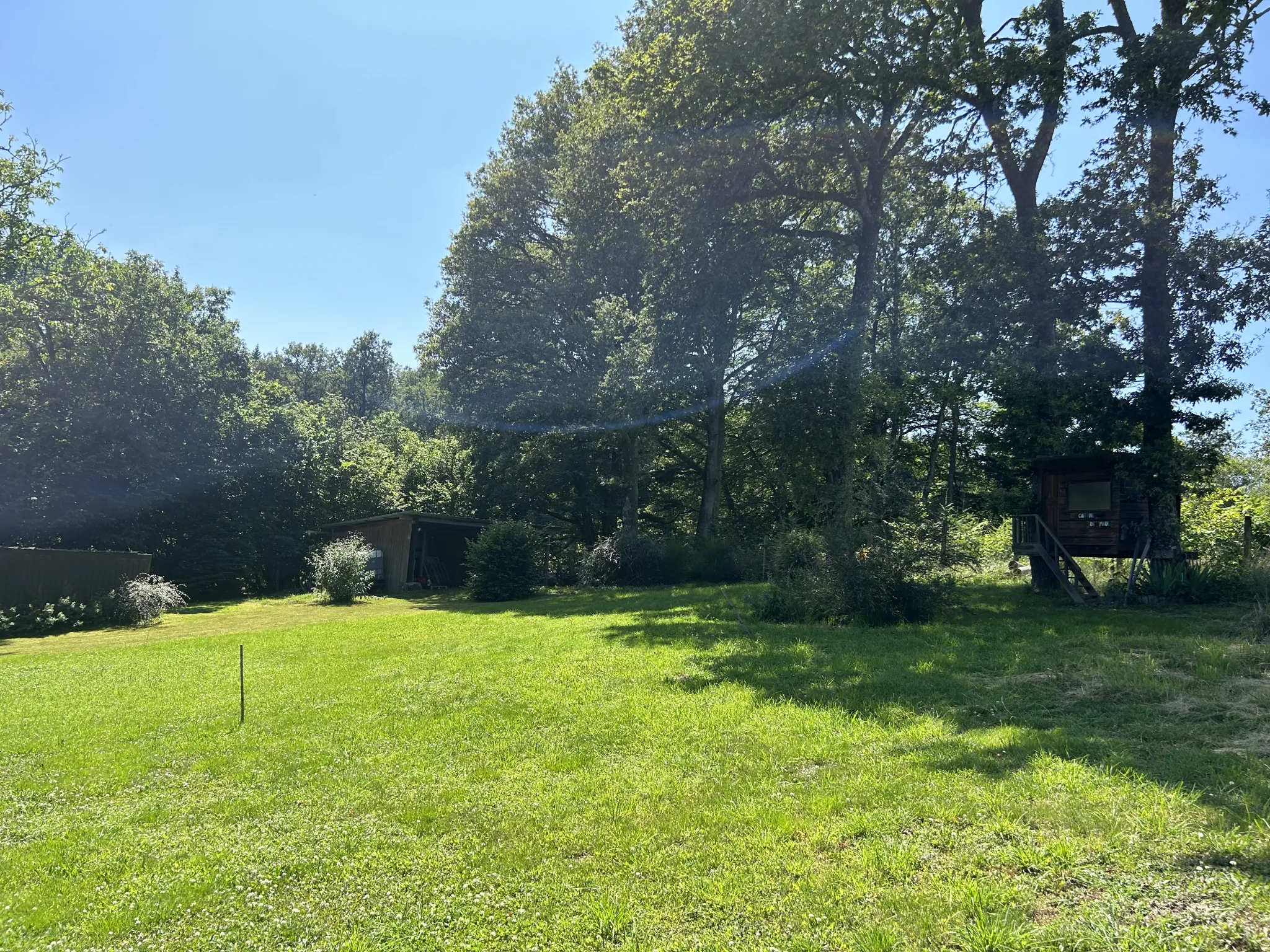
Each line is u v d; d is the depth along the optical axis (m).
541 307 31.88
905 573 12.80
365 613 21.52
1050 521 15.59
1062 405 14.81
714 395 29.06
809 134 21.55
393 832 5.09
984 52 16.95
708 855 4.39
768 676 8.95
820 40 17.61
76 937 3.98
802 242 27.48
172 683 11.06
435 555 33.53
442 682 9.89
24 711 9.57
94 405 27.66
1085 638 10.12
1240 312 14.55
